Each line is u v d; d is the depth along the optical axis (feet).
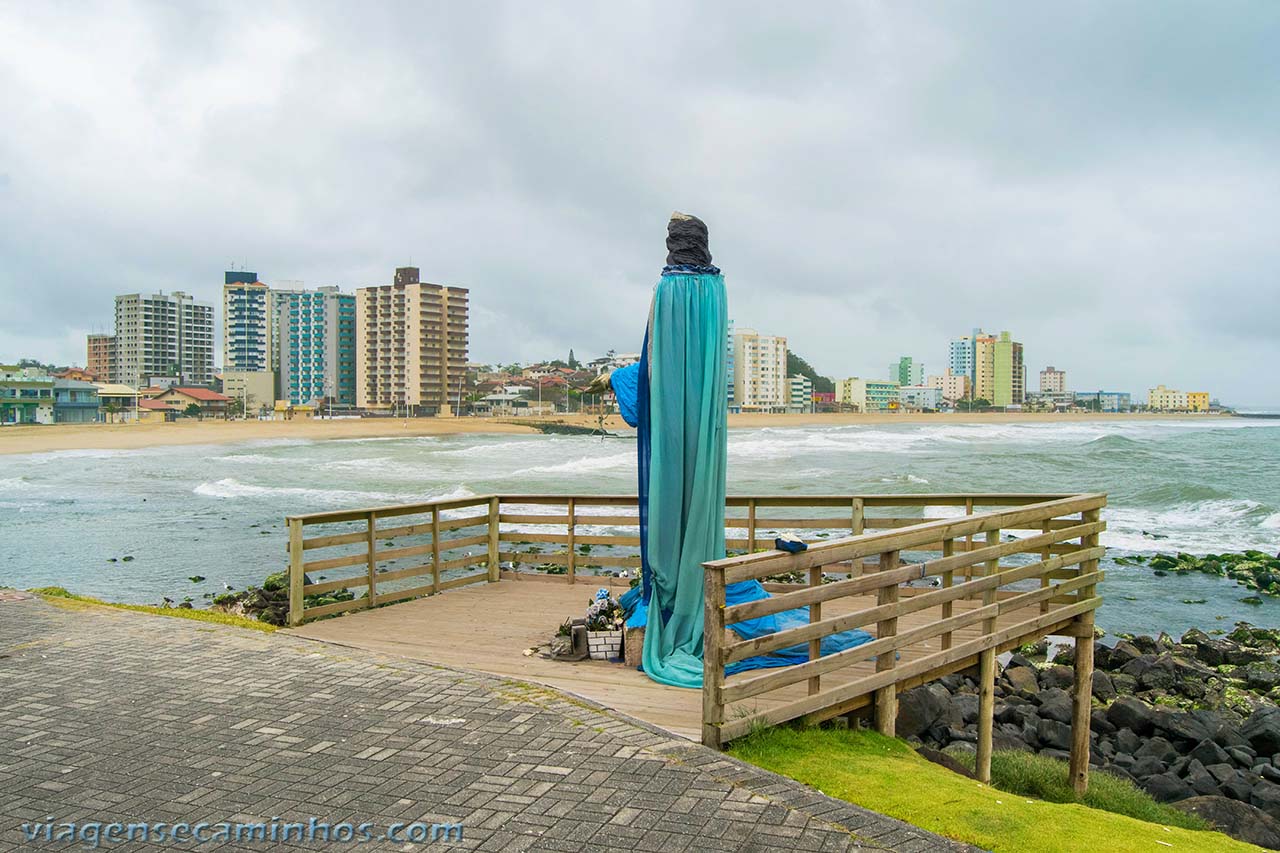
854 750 18.37
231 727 18.54
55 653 24.44
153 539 92.63
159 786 15.60
